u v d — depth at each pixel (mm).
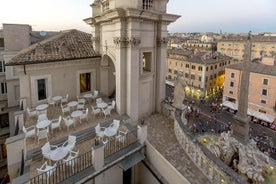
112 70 18719
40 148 10508
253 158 11305
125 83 14500
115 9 12344
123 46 13711
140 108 15891
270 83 37844
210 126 36469
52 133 12094
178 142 12422
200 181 9094
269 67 39688
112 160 10164
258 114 39125
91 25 17219
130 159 10992
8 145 9250
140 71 15094
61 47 17047
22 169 9203
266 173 12406
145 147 11922
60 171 9125
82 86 18266
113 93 19234
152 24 15156
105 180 10211
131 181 11922
